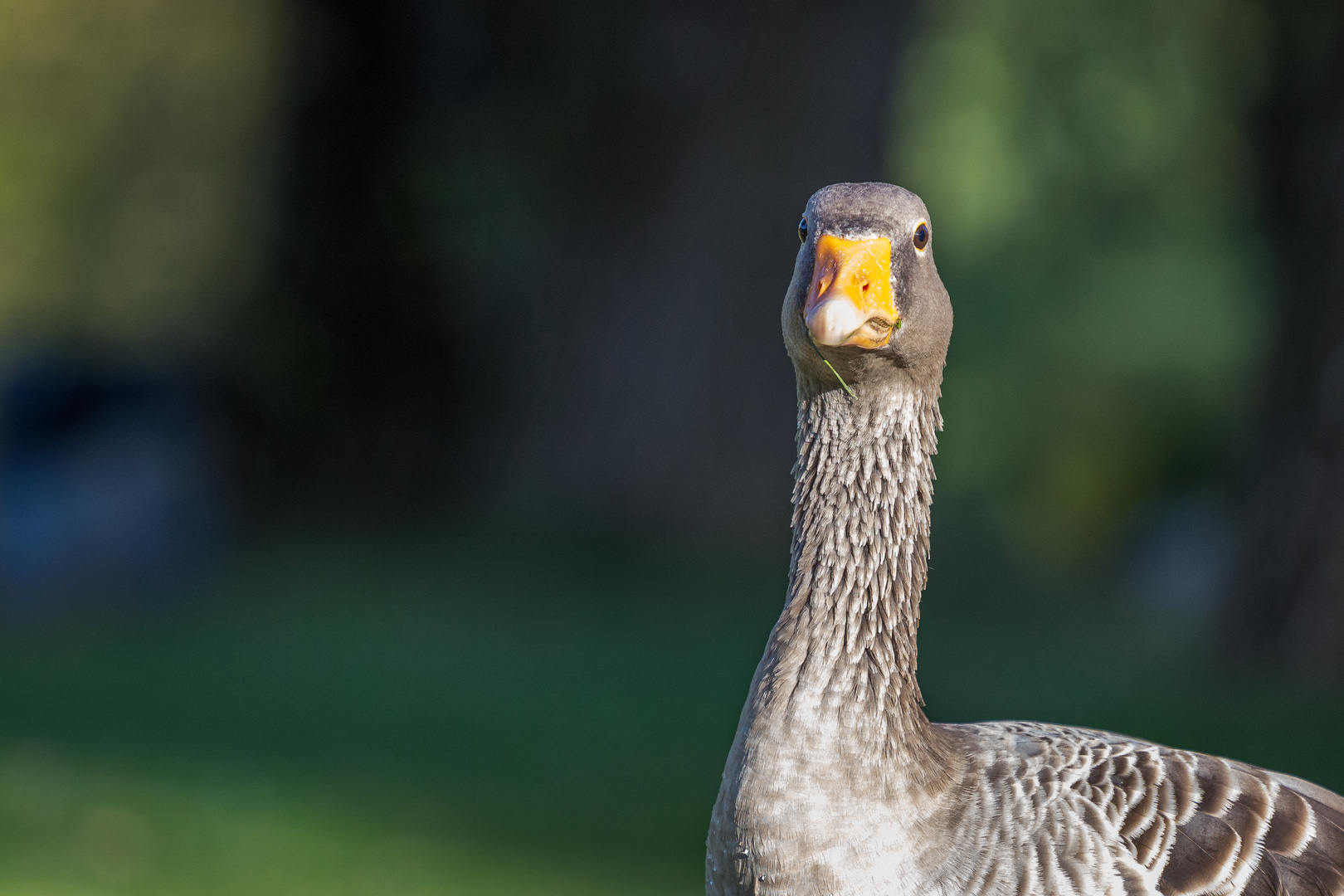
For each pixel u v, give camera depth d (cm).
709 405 1734
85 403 1769
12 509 1666
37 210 2591
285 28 2119
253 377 2083
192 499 1858
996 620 1541
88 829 844
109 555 1706
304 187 2102
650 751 1060
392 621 1478
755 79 1708
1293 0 1292
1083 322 3169
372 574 1708
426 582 1656
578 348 1808
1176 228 2858
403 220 2077
